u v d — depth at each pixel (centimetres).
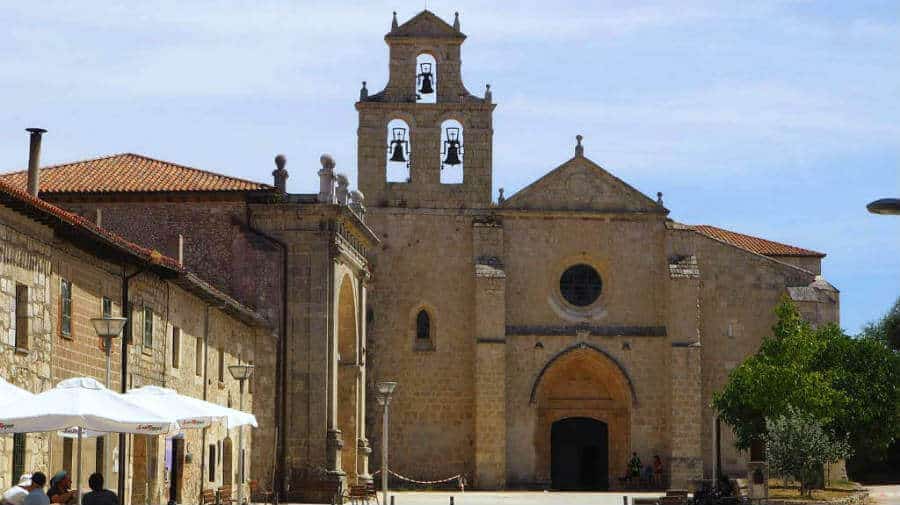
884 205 3105
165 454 4872
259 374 6356
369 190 8438
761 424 7462
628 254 8525
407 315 8356
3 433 2856
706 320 8612
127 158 6831
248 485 6047
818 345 7731
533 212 8481
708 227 9881
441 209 8444
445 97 8538
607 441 8538
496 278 8250
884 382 8225
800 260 9562
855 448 8206
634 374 8419
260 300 6406
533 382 8369
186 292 5162
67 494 2903
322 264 6469
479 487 8100
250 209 6450
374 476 8175
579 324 8450
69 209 6347
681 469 8181
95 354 4147
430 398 8306
